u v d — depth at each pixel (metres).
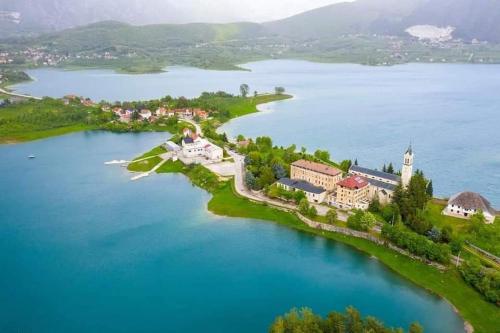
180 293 147.75
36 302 144.38
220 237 186.88
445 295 143.75
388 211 189.12
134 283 154.00
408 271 158.00
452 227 183.62
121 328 130.75
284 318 119.44
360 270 160.50
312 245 179.38
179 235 189.00
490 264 156.62
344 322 115.31
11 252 176.75
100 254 173.88
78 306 141.88
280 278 155.88
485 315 133.38
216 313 137.12
